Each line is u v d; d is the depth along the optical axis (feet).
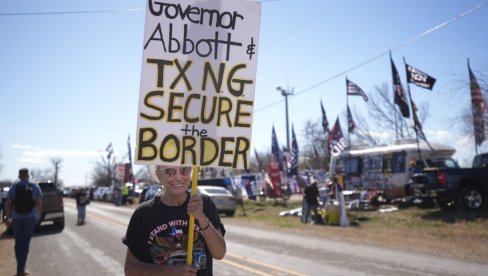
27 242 28.12
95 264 31.68
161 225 9.93
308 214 60.70
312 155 165.48
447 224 48.62
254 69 11.41
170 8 11.05
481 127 68.03
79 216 65.92
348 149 80.38
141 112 10.66
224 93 11.16
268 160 195.31
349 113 85.20
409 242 40.06
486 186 52.65
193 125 10.88
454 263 29.68
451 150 69.31
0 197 74.64
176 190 10.24
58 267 30.91
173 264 9.77
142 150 10.55
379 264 29.58
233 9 11.40
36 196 28.45
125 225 61.00
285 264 30.09
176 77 10.91
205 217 9.78
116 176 187.01
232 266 29.60
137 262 9.86
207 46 11.19
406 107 68.49
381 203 72.23
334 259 31.76
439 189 53.88
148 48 10.86
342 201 56.70
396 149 68.90
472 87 68.23
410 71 64.95
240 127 11.16
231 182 104.42
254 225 59.31
